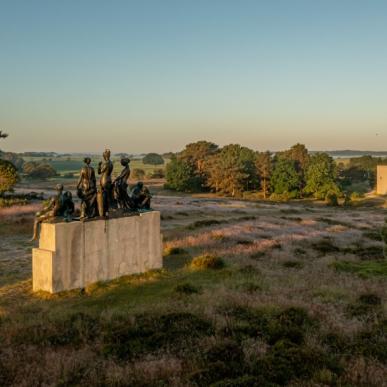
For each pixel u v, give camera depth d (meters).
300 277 19.97
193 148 122.06
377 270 21.55
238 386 8.77
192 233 33.09
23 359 10.41
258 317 13.52
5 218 35.78
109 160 18.52
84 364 10.19
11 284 18.03
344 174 138.12
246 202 76.75
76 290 17.00
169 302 15.24
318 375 9.55
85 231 17.45
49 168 149.12
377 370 9.80
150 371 9.65
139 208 20.58
